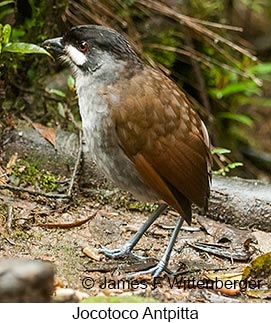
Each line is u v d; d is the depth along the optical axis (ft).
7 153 37.88
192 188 29.63
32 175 37.17
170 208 37.01
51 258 31.40
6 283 22.99
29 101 41.22
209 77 50.57
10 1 40.04
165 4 47.75
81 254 32.04
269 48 60.75
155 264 31.58
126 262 31.71
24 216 34.14
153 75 30.50
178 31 48.98
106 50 30.35
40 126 39.52
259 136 57.41
